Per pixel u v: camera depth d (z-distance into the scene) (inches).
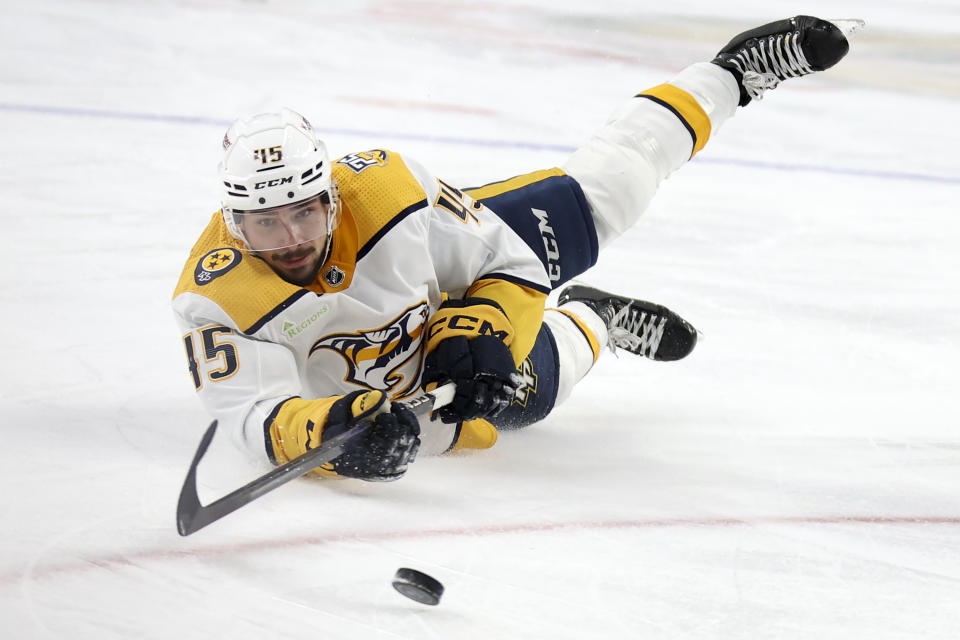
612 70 1268.5
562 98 1168.2
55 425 474.0
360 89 1154.7
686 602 352.2
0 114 1010.7
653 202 897.5
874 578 376.8
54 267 689.6
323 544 377.7
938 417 546.3
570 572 367.9
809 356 625.0
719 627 338.0
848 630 340.2
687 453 490.6
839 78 1298.0
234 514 394.9
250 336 416.5
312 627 325.7
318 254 416.8
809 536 407.8
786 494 446.9
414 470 451.8
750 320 673.6
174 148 958.4
